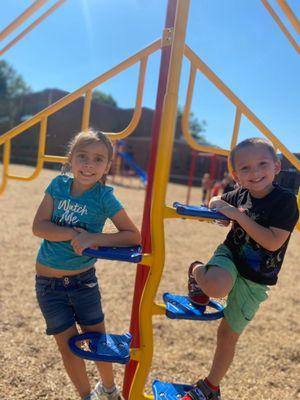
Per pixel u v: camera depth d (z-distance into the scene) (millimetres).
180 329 4121
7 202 11406
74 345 1738
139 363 1749
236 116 2393
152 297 1717
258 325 4391
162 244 1694
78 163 1877
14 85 50312
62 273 1932
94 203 1919
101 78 2398
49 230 1854
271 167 1797
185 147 37250
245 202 1919
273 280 1878
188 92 2318
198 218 1717
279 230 1767
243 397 3000
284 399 3021
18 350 3320
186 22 1688
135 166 26047
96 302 2002
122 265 6223
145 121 40688
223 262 1831
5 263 5758
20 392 2762
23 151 27531
